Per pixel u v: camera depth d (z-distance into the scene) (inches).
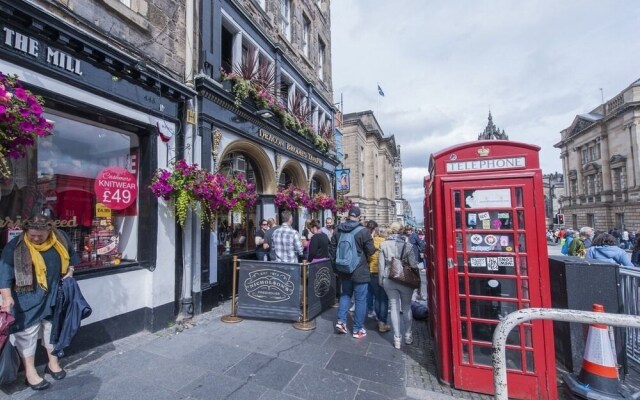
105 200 179.2
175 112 216.4
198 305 222.7
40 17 137.2
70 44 151.0
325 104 550.3
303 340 177.0
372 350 165.9
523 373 122.3
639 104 1398.9
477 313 131.6
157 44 208.7
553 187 2704.2
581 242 349.1
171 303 203.6
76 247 166.9
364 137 1214.9
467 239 131.6
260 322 205.9
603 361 119.9
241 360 150.3
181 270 214.7
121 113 177.5
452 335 129.6
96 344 163.0
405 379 135.8
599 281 146.8
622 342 141.9
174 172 193.5
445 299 134.0
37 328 124.3
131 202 192.2
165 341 173.2
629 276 165.0
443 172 137.5
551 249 1121.4
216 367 142.9
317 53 527.8
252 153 312.2
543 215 123.1
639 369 155.3
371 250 181.3
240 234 309.0
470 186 131.1
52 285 128.4
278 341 174.6
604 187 1648.6
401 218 1872.5
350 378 135.6
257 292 209.3
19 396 117.0
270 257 240.7
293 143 396.2
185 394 120.7
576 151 1972.2
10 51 130.7
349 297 189.6
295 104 407.2
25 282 120.3
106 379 130.9
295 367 144.3
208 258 235.8
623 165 1507.1
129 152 195.6
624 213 1498.5
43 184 152.9
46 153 154.7
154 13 207.6
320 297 225.1
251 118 299.1
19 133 111.0
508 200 127.1
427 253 193.3
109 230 186.4
